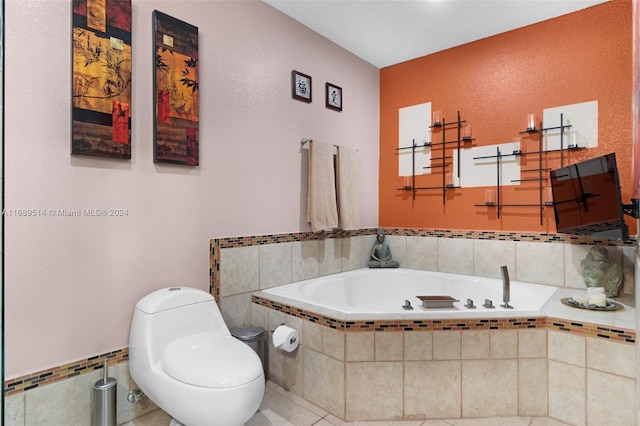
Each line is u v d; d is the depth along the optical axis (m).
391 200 3.33
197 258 2.03
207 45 2.06
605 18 2.32
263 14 2.38
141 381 1.60
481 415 1.82
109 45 1.64
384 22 2.61
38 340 1.47
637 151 1.14
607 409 1.66
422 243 3.11
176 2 1.91
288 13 2.51
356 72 3.16
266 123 2.40
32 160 1.44
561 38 2.48
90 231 1.61
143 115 1.79
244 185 2.27
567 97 2.46
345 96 3.04
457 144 2.94
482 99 2.82
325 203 2.67
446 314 1.87
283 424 1.76
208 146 2.07
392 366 1.80
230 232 2.20
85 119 1.56
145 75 1.79
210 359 1.51
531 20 2.55
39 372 1.47
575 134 2.42
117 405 1.69
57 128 1.50
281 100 2.51
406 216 3.24
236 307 2.22
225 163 2.16
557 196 2.33
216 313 1.85
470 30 2.70
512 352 1.83
